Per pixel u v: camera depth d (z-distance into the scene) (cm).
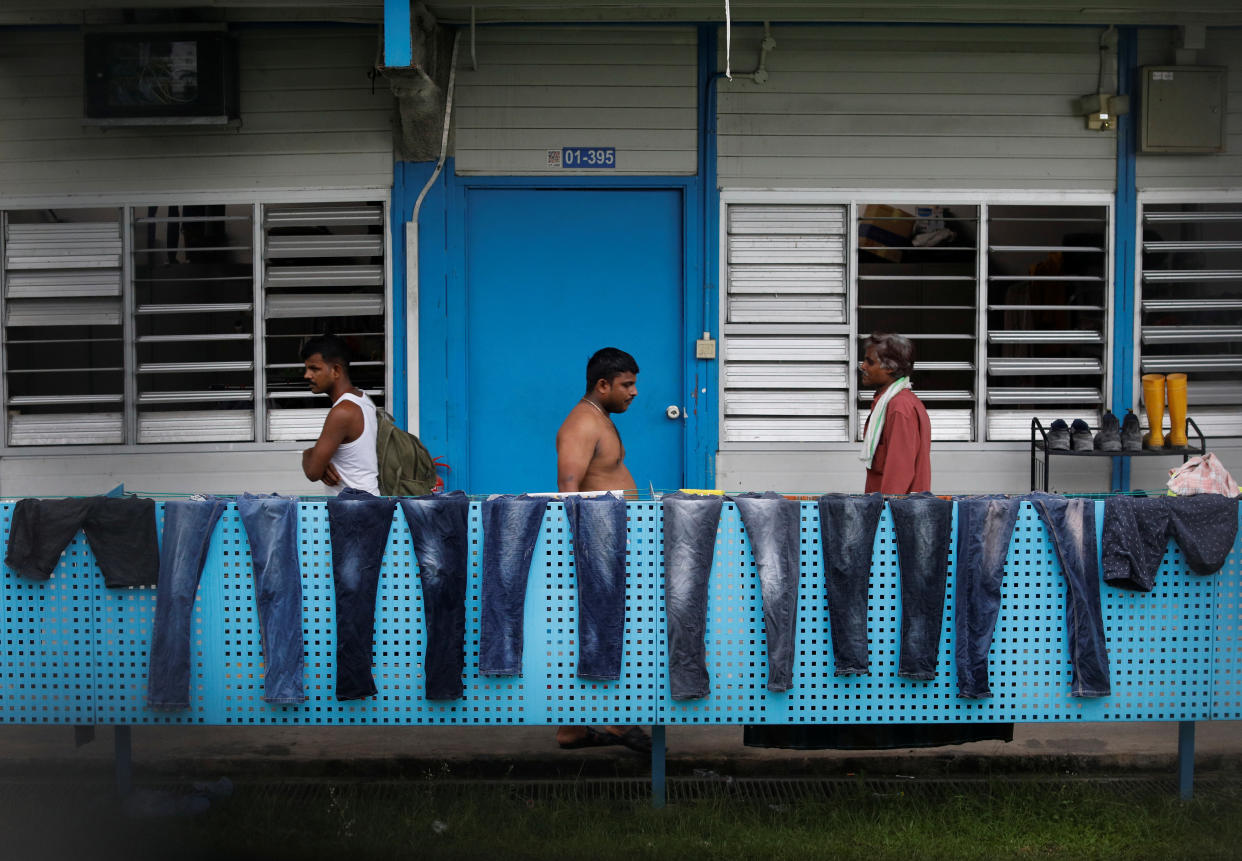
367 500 405
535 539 407
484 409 685
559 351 684
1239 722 536
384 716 411
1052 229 692
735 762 478
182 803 424
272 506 404
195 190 676
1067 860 392
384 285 677
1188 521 408
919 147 683
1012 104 684
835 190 681
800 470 688
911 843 402
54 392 686
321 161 673
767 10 643
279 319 680
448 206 673
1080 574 409
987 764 480
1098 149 689
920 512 407
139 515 404
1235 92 691
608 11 644
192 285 681
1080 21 661
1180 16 658
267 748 488
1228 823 414
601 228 680
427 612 403
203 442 682
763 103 676
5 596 411
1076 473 692
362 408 489
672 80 673
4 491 683
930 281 688
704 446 684
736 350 684
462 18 645
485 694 412
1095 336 696
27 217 682
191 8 654
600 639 405
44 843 395
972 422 694
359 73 669
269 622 403
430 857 389
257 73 670
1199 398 699
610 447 483
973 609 409
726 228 680
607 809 429
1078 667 409
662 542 411
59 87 675
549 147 672
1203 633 417
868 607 413
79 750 484
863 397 689
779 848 398
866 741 430
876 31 673
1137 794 445
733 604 411
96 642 411
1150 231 695
